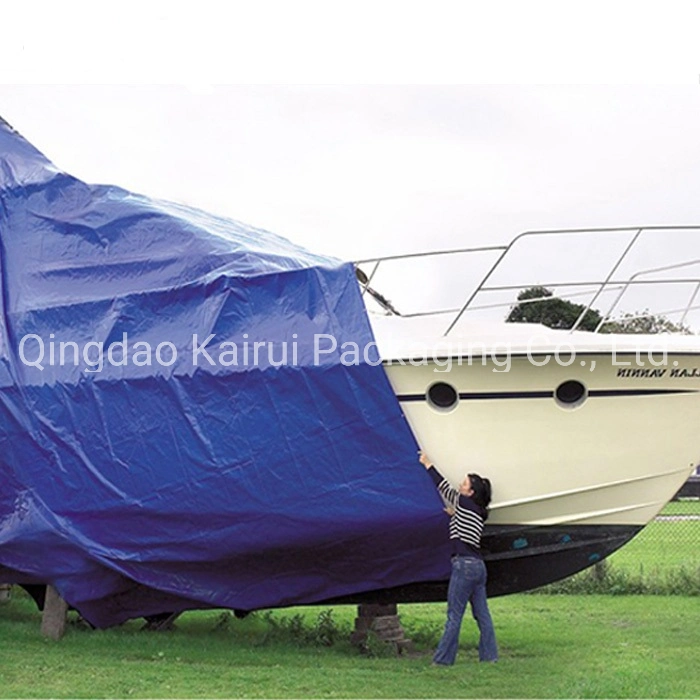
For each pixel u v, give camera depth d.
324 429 8.63
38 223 10.25
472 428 8.63
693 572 13.27
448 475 8.78
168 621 10.33
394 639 9.30
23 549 9.59
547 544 9.10
